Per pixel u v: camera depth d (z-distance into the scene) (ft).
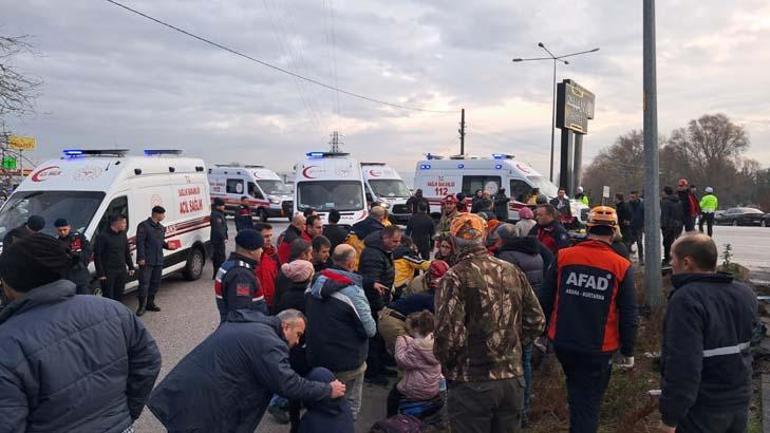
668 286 32.99
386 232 21.44
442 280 11.55
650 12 28.40
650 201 27.61
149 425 17.93
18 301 7.82
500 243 22.21
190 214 41.88
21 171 52.65
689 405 9.56
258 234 17.25
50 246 8.00
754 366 19.70
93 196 32.48
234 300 16.39
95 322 8.15
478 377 11.34
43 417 7.53
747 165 299.99
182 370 11.21
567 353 13.57
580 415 13.57
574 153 91.91
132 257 33.91
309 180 51.90
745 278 34.99
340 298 15.48
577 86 85.35
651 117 28.12
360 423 17.89
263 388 11.35
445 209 34.71
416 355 16.58
